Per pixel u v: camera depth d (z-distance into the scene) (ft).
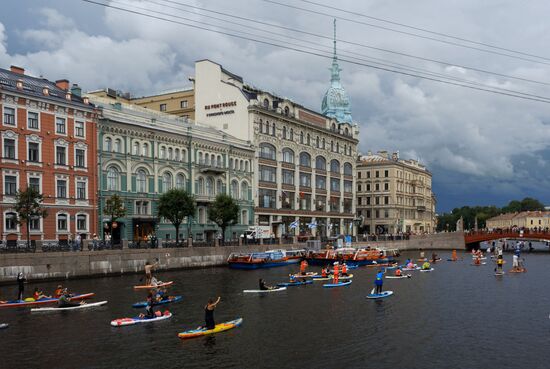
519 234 376.27
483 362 82.94
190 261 214.48
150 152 239.09
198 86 325.83
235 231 291.79
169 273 198.80
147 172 237.45
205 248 222.07
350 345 91.97
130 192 228.43
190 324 107.24
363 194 480.64
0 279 152.15
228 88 316.19
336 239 330.95
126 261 186.70
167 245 209.36
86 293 143.43
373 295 141.79
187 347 90.27
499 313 119.96
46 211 176.45
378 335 98.99
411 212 503.61
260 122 316.19
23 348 89.81
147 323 107.96
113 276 181.47
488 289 159.84
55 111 198.80
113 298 136.26
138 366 80.64
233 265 224.53
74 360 83.46
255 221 309.42
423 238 403.95
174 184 251.80
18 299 129.49
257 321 110.73
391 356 85.81
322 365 81.25
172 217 217.15
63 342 93.30
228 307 126.62
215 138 279.49
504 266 245.65
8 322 108.58
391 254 293.43
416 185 510.58
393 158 488.85
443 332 101.35
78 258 171.53
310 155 364.99
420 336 98.27
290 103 346.54
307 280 174.81
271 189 325.42
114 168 223.30
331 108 457.68
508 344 92.94
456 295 146.82
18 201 171.63
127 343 92.68
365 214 479.00
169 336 97.50
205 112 323.16
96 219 212.43
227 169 286.25
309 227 337.31
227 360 83.41
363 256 249.55
